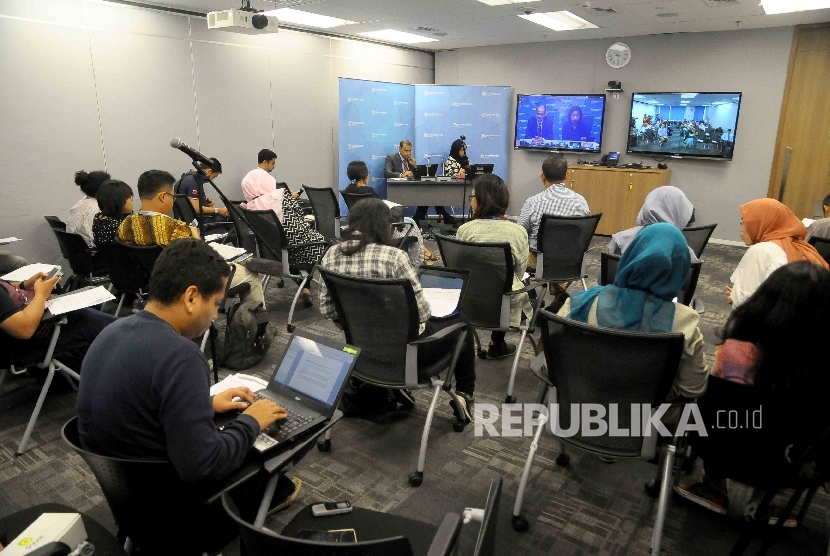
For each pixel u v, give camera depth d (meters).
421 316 2.17
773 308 1.51
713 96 6.69
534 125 8.03
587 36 7.30
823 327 1.45
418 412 2.75
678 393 1.74
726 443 1.62
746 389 1.51
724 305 4.56
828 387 1.45
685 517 2.00
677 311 1.68
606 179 7.22
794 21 5.98
